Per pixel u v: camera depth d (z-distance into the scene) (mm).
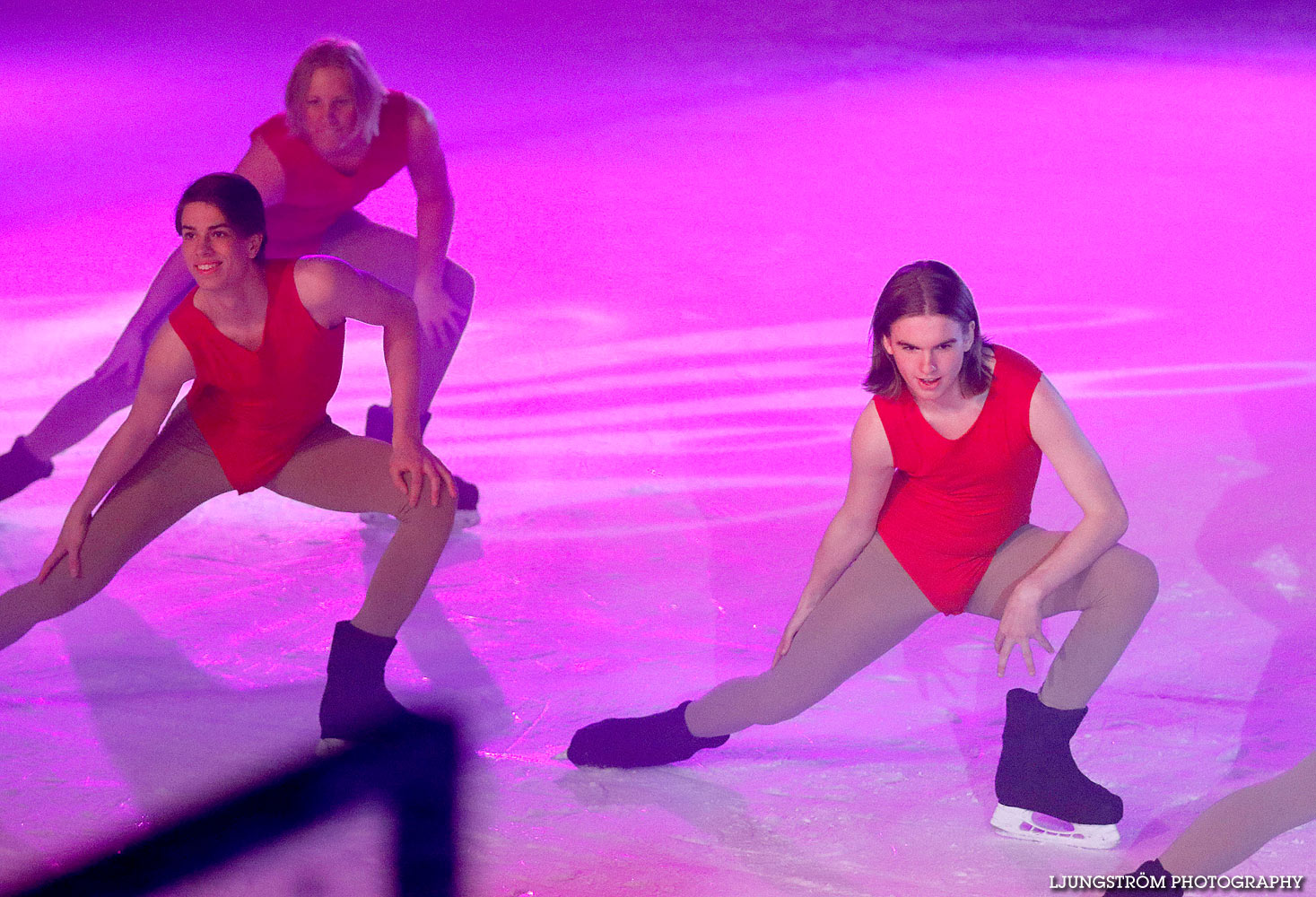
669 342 21797
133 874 8820
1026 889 8859
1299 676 11625
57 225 28891
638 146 37344
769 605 13406
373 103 14539
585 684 11844
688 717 10492
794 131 39312
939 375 9188
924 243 27594
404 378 11406
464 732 11023
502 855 9234
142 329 15109
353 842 9367
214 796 9961
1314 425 17594
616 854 9266
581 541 15023
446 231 15617
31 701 11523
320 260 11039
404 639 12711
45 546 14719
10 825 9477
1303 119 41031
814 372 20391
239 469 11484
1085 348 21047
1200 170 34406
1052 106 43188
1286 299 23594
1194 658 12047
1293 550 14086
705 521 15562
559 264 26250
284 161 14625
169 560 14695
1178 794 10016
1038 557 9984
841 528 10312
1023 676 12125
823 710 11641
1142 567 9438
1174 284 24578
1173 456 16719
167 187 32812
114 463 11117
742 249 27203
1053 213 29969
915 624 10312
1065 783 9484
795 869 9094
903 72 49094
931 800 10117
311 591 13797
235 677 12016
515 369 20594
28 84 46688
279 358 10992
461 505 15875
